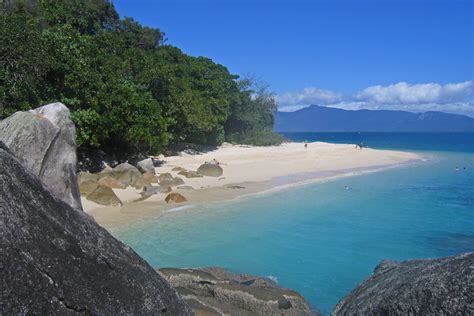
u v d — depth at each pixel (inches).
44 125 318.7
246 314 327.3
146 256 483.5
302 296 361.7
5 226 115.5
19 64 780.6
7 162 134.5
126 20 1764.3
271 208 748.6
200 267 437.1
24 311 110.3
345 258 498.6
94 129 932.0
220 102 1781.5
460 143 3481.8
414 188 1011.9
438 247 544.7
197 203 764.6
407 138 4933.6
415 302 168.4
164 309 155.3
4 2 1136.8
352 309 204.2
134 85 1130.0
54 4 1393.9
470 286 154.6
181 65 1747.0
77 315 123.1
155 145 1159.6
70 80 882.8
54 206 142.7
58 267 124.8
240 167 1251.2
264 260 486.6
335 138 5083.7
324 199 847.7
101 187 733.9
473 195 920.3
